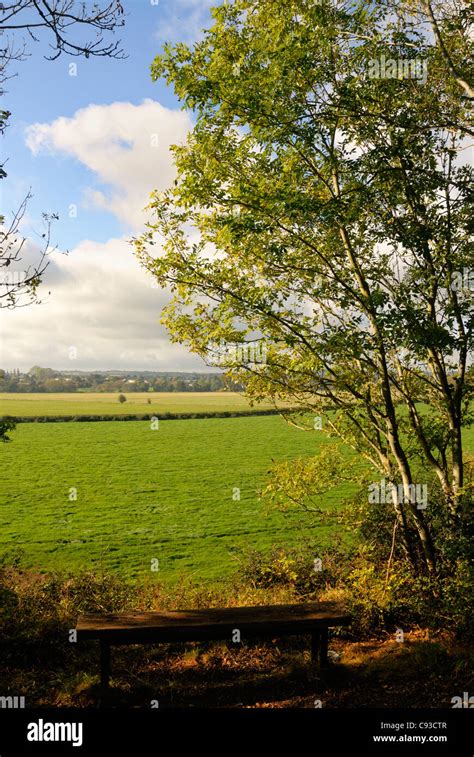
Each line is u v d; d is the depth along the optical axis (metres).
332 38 8.26
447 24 7.87
